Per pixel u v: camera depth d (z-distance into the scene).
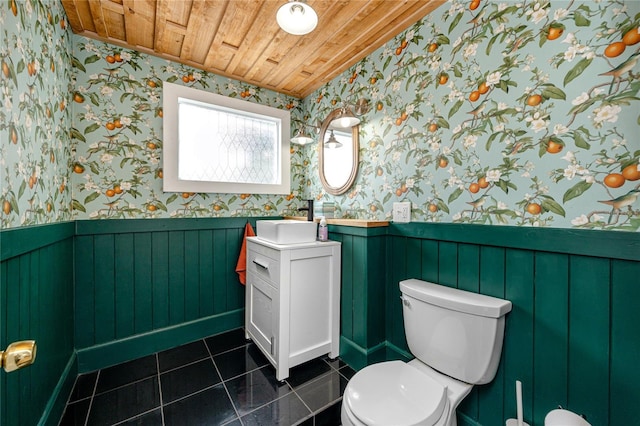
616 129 0.86
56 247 1.28
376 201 1.75
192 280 2.00
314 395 1.42
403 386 1.06
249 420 1.25
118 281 1.72
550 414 0.93
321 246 1.67
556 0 0.98
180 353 1.82
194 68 1.98
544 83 1.01
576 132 0.94
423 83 1.45
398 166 1.60
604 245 0.87
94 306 1.65
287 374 1.54
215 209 2.10
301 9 1.22
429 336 1.21
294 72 2.05
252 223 2.24
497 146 1.15
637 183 0.82
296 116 2.48
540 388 1.03
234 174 2.19
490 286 1.18
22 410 0.93
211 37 1.65
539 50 1.02
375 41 1.68
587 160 0.92
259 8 1.40
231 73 2.07
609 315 0.88
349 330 1.71
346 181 1.97
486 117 1.18
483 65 1.19
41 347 1.10
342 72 2.03
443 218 1.36
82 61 1.62
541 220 1.02
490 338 1.05
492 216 1.17
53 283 1.24
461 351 1.11
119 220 1.72
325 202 2.13
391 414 0.93
